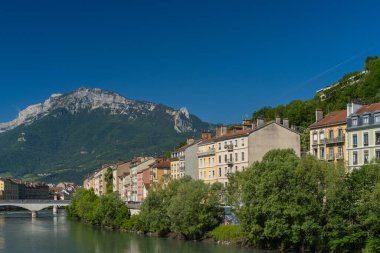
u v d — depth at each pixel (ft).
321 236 267.59
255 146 412.57
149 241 374.43
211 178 461.37
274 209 277.23
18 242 404.77
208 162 467.52
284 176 281.95
